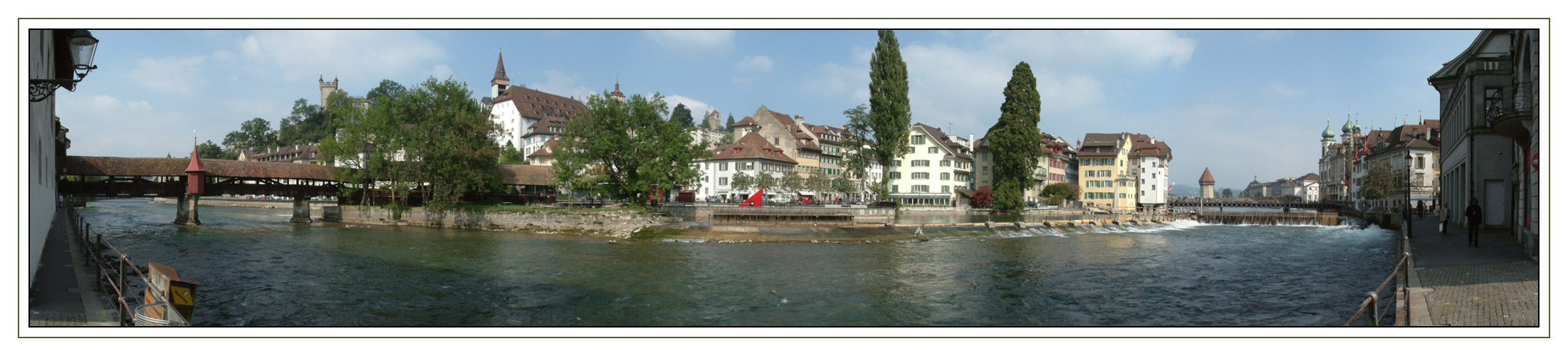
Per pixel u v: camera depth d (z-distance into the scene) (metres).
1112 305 20.62
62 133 41.00
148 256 30.78
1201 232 58.34
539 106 150.25
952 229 50.47
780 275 26.53
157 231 46.25
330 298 20.80
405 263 29.22
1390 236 52.16
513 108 147.50
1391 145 98.44
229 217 64.69
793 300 21.30
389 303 20.16
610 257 32.44
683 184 53.66
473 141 55.03
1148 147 121.75
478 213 53.53
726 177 96.50
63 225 33.22
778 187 91.12
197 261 29.53
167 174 52.78
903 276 26.52
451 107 54.88
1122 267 29.61
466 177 53.50
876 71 72.38
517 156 115.69
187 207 53.81
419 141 53.38
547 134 135.75
